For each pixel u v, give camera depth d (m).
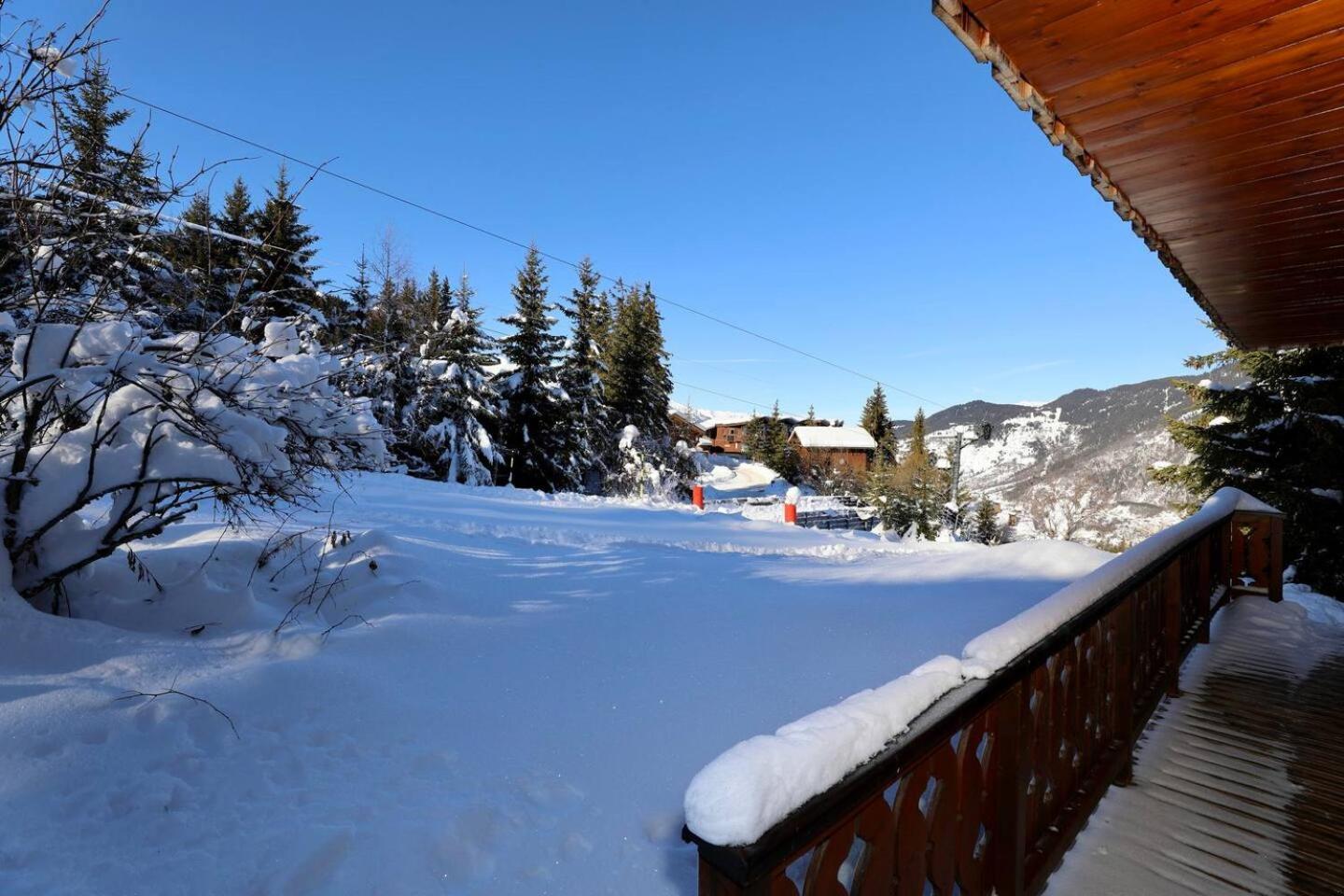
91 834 1.86
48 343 2.83
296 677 2.81
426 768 2.37
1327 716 3.70
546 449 24.42
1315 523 12.45
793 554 7.87
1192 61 2.34
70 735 2.21
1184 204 3.56
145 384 2.92
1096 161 3.13
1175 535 3.78
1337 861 2.33
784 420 67.50
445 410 19.27
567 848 2.01
